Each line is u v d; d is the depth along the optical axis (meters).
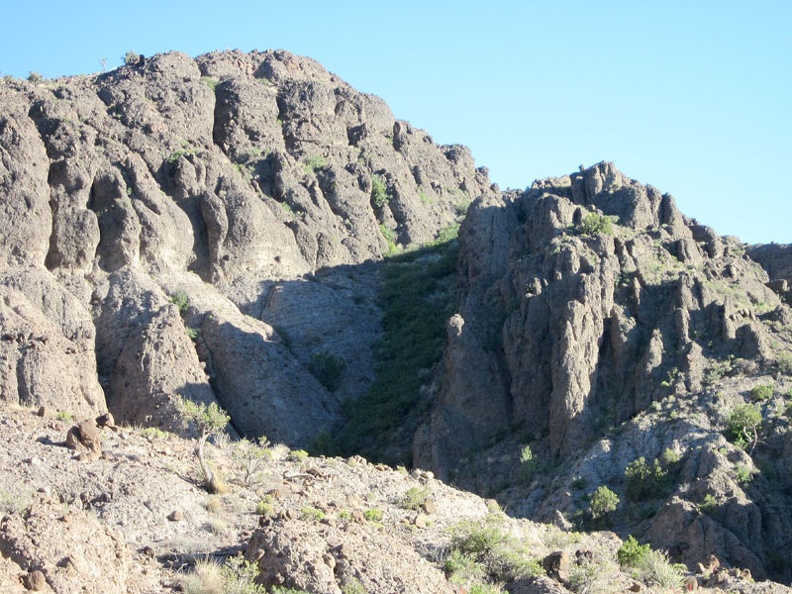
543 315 85.88
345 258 107.50
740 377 79.19
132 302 90.88
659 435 74.31
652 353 81.06
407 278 105.62
